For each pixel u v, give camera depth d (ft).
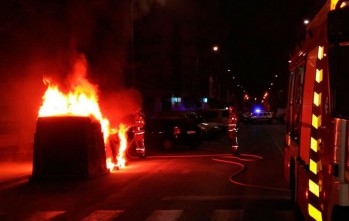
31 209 35.83
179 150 86.22
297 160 27.61
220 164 62.80
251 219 30.78
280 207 34.32
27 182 49.49
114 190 43.45
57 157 50.08
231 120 73.15
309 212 21.61
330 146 17.02
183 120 85.92
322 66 18.90
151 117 86.33
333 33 13.91
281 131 151.74
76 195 41.39
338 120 16.15
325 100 18.06
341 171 16.10
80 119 50.11
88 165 49.88
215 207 34.73
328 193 17.20
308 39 24.49
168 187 44.29
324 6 19.24
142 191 42.47
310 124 22.02
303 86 25.84
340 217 16.05
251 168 57.77
